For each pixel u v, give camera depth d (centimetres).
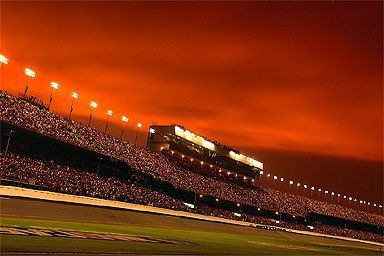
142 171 8406
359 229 14375
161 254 2417
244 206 10875
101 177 7306
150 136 10938
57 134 6956
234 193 10856
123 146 8931
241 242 4806
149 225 5159
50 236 2473
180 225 5984
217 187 10512
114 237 3011
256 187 13200
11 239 2097
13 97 7050
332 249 6375
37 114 7119
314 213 12862
